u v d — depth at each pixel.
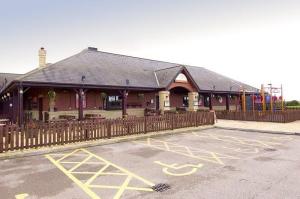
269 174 7.18
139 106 25.25
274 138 13.71
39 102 21.11
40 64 23.05
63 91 20.02
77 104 20.78
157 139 13.66
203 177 7.00
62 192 6.02
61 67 19.59
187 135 15.05
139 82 22.64
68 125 11.77
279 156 9.41
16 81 15.23
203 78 32.59
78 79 18.36
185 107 29.00
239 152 10.21
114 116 23.22
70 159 9.25
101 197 5.69
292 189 6.00
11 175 7.36
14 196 5.80
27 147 10.46
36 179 6.98
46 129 11.04
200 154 9.89
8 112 26.64
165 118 16.14
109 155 9.87
